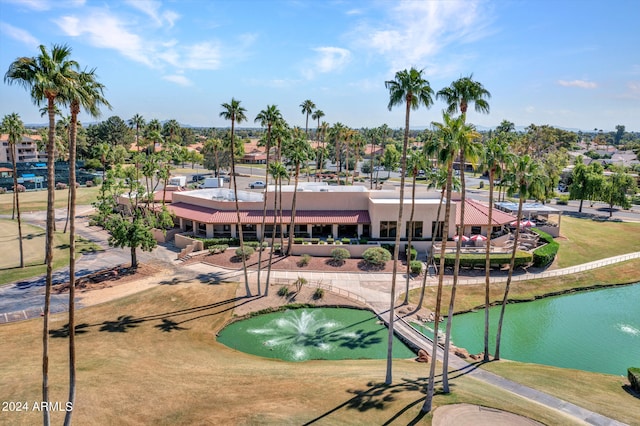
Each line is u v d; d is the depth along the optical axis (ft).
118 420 73.97
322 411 78.89
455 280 85.87
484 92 90.68
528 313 148.46
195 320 129.49
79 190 356.38
